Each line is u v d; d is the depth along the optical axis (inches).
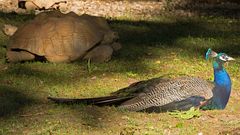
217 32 761.0
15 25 745.0
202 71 563.5
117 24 784.9
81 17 613.0
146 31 748.6
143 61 596.7
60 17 592.4
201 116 433.1
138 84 453.1
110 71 556.1
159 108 432.8
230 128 410.9
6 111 438.9
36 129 402.3
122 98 443.8
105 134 396.8
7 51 577.9
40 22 585.9
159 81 443.5
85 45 576.1
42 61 580.4
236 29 790.5
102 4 979.9
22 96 477.1
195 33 748.0
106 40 604.4
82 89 499.2
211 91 439.2
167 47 661.3
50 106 450.6
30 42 568.1
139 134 392.8
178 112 432.1
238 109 456.1
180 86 435.2
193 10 958.4
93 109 441.7
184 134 396.5
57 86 505.4
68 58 573.9
